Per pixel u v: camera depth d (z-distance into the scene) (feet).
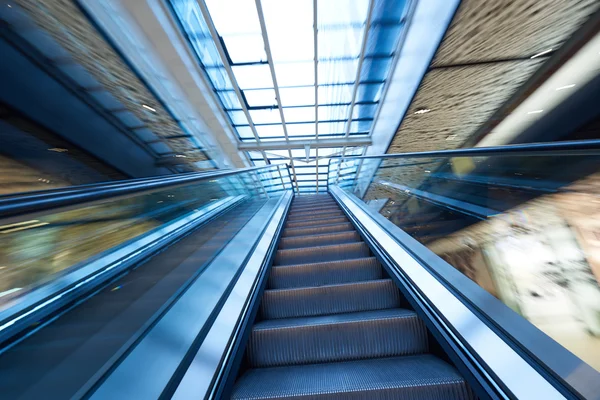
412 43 16.71
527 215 6.45
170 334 3.88
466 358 3.66
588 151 3.96
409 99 17.85
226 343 4.16
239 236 9.35
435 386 3.78
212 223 11.05
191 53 19.81
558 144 4.19
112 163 17.94
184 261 6.72
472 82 15.85
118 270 6.23
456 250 7.11
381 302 6.55
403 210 11.46
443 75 15.35
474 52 13.48
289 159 39.65
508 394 2.96
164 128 20.85
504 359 3.27
